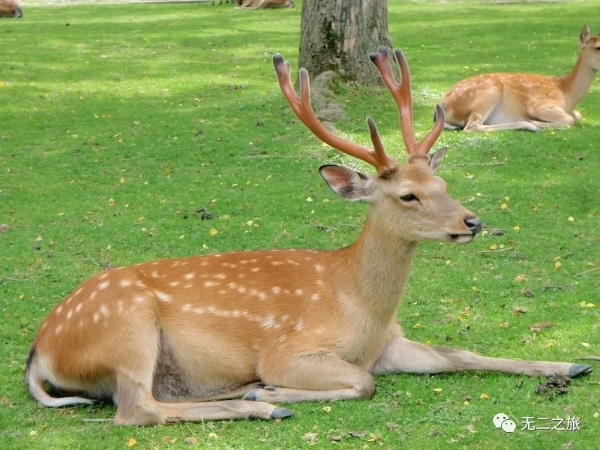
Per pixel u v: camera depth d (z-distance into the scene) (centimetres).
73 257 1041
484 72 2014
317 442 639
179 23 2830
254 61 2150
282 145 1452
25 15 3080
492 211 1176
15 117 1641
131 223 1145
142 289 701
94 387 706
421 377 746
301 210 1188
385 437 645
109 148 1455
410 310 889
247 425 668
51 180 1312
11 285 959
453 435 647
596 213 1171
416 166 706
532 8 3127
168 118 1619
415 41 2447
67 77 1955
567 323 849
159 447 638
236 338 714
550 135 1516
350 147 715
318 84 1672
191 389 723
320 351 705
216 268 735
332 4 1697
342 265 726
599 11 2975
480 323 857
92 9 3281
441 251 1048
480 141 1485
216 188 1273
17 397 729
